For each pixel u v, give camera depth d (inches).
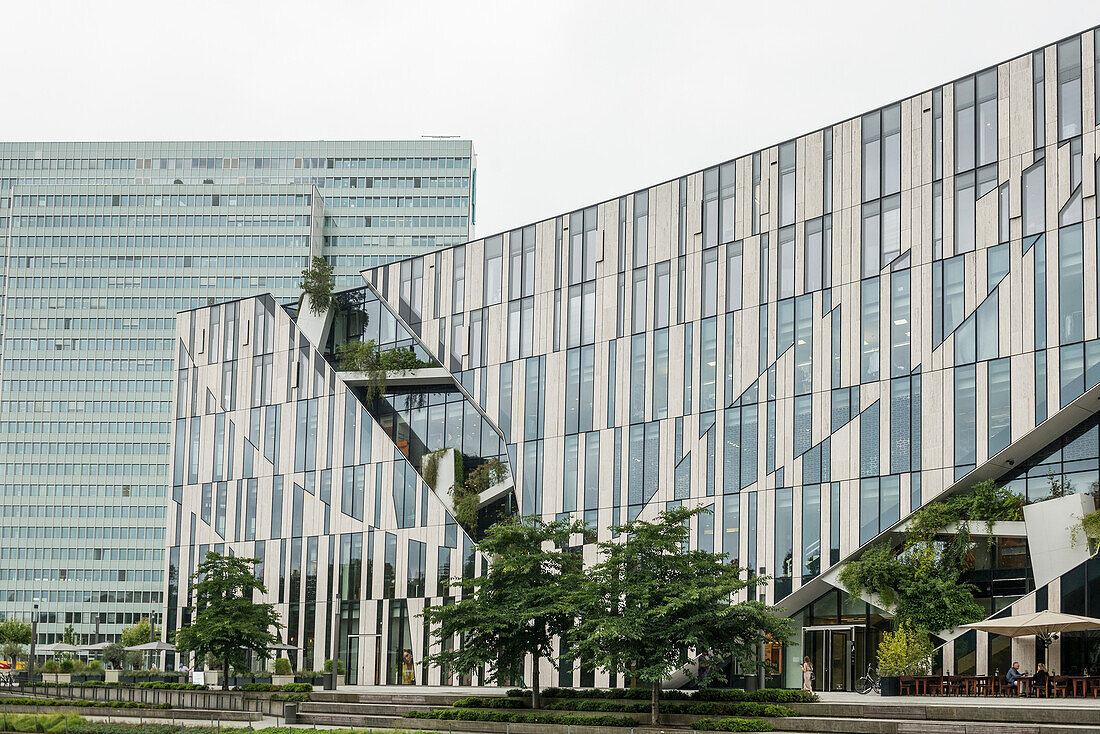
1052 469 1829.5
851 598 1964.8
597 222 2407.7
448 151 5718.5
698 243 2245.3
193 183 5753.0
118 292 5600.4
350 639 2659.9
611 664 1508.4
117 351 5575.8
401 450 2728.8
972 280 1891.0
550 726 1524.4
